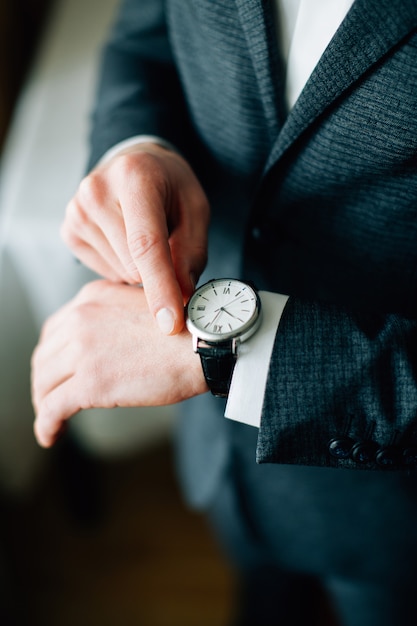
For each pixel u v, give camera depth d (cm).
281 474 62
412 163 44
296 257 53
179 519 108
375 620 72
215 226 59
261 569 87
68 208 50
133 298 50
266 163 50
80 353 48
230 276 59
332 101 43
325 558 67
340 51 41
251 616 94
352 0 43
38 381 51
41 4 126
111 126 58
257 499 66
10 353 86
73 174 85
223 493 68
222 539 88
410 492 59
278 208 51
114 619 99
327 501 62
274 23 47
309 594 92
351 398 43
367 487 60
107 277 53
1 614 92
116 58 63
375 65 41
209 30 47
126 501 111
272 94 47
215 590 101
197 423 69
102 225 48
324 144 45
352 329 44
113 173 49
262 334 44
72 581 103
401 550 64
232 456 63
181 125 59
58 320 52
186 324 46
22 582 103
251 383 44
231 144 53
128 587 102
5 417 89
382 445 43
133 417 97
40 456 105
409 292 50
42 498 110
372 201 47
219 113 52
